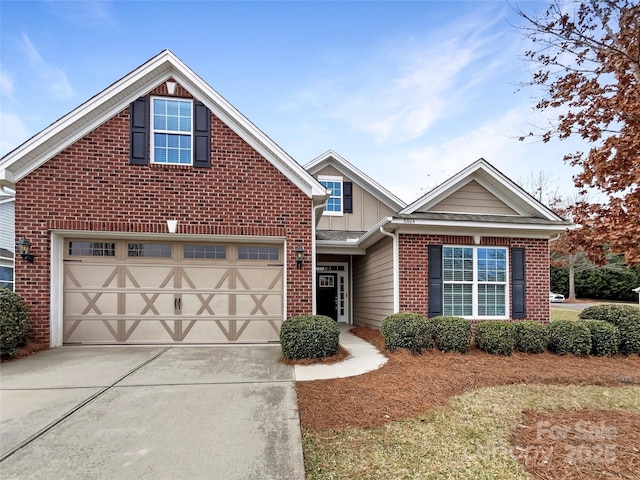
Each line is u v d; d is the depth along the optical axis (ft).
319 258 46.21
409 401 16.05
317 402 15.71
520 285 31.53
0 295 22.13
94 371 19.92
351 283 46.26
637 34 14.37
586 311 30.09
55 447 11.68
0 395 16.21
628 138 13.21
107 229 25.79
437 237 31.04
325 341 22.77
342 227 46.88
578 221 14.78
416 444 12.41
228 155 27.53
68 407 14.90
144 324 26.86
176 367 20.86
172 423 13.52
